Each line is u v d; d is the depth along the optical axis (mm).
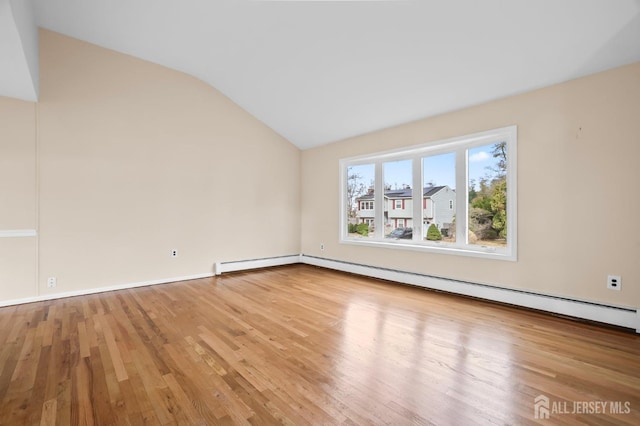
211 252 4828
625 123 2576
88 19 3270
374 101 3936
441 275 3881
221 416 1530
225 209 4977
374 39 2971
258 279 4590
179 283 4328
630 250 2572
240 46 3664
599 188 2711
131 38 3643
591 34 2355
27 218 3363
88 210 3748
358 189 5066
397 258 4379
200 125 4688
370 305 3320
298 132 5398
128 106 4039
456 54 2855
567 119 2869
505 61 2799
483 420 1496
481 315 2975
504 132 3289
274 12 2980
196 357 2148
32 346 2314
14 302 3303
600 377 1878
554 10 2242
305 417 1522
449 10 2459
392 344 2352
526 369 1977
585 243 2793
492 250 3477
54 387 1776
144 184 4176
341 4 2689
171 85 4398
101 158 3834
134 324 2771
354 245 5000
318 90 4094
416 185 4230
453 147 3820
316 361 2092
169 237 4402
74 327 2691
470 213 3691
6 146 3252
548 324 2729
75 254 3662
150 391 1741
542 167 3023
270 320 2875
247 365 2037
